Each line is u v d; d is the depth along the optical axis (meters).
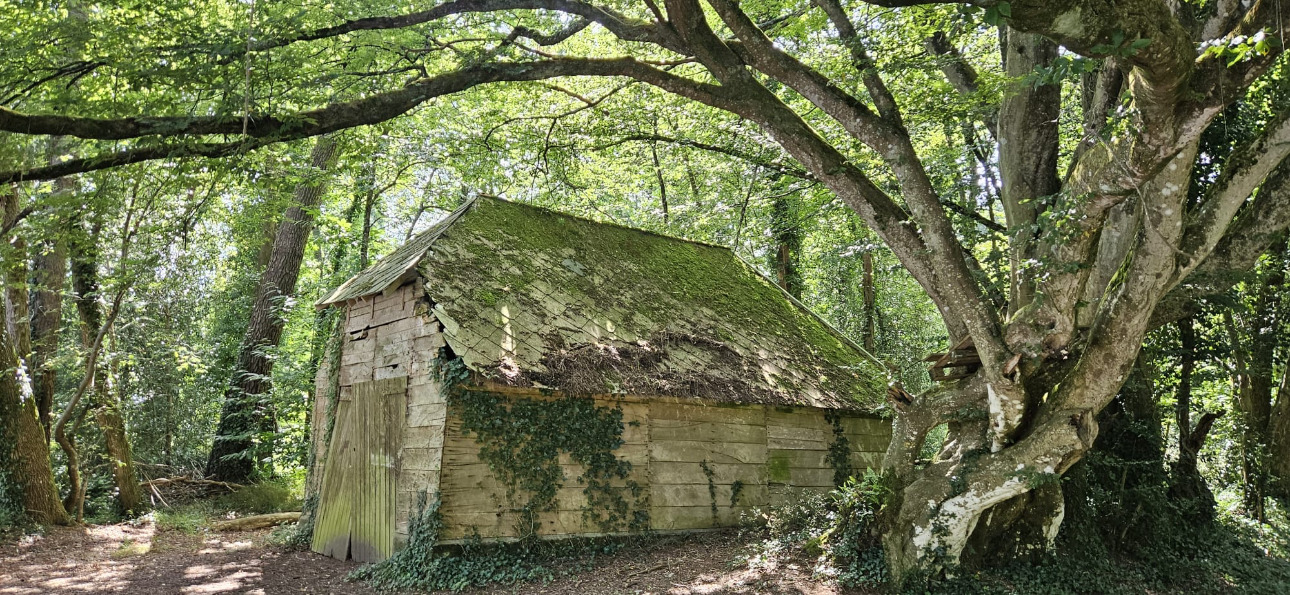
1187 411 11.52
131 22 7.68
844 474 12.90
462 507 9.30
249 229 14.50
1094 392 7.47
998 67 13.69
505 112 12.20
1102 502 9.46
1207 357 11.73
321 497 11.63
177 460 18.09
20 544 11.34
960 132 13.91
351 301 11.60
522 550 9.57
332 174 10.50
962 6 9.50
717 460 11.49
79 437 16.06
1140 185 6.37
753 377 12.00
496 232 11.65
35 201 10.11
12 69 7.49
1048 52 9.79
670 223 16.89
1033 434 7.68
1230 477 13.17
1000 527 8.60
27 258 11.55
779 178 14.37
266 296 18.25
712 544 10.49
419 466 9.61
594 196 18.31
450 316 9.62
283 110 8.03
